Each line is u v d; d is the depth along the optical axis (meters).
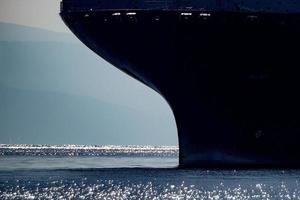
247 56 134.00
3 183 134.62
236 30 131.00
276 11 130.12
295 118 139.50
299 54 135.00
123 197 119.69
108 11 129.88
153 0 129.12
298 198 118.19
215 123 138.75
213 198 118.31
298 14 130.62
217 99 137.12
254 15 130.00
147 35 130.50
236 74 135.50
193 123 139.00
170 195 121.44
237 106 138.12
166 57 132.62
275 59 135.00
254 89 137.00
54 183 134.75
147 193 123.44
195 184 130.88
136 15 129.25
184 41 131.25
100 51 135.88
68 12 132.88
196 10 128.88
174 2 128.88
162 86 136.50
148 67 134.12
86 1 131.25
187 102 137.50
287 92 138.00
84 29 133.12
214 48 132.50
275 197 118.44
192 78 135.00
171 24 129.50
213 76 135.25
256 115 138.88
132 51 132.50
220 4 129.25
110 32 131.25
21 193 122.06
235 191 124.25
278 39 132.88
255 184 130.25
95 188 128.38
